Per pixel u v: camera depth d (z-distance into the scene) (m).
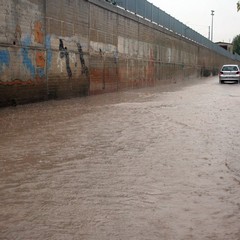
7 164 6.46
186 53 46.72
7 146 7.80
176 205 4.64
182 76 44.97
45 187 5.29
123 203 4.70
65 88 18.34
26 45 15.03
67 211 4.45
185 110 14.14
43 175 5.84
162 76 36.47
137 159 6.82
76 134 9.13
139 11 29.88
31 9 15.31
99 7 21.95
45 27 16.41
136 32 28.78
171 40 39.41
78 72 19.62
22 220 4.20
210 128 10.12
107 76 23.53
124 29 26.22
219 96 21.02
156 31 34.03
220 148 7.75
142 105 15.91
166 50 37.62
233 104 16.42
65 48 18.19
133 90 27.17
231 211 4.47
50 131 9.49
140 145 7.98
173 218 4.26
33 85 15.62
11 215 4.33
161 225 4.08
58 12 17.42
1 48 13.51
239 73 36.97
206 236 3.82
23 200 4.80
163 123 10.93
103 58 22.81
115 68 24.83
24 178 5.69
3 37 13.60
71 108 14.50
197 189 5.23
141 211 4.46
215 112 13.56
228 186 5.36
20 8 14.56
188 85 34.62
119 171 6.06
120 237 3.79
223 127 10.30
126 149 7.61
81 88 20.08
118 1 25.66
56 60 17.41
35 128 9.91
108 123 10.84
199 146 7.91
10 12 13.95
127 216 4.31
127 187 5.30
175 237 3.79
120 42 25.56
